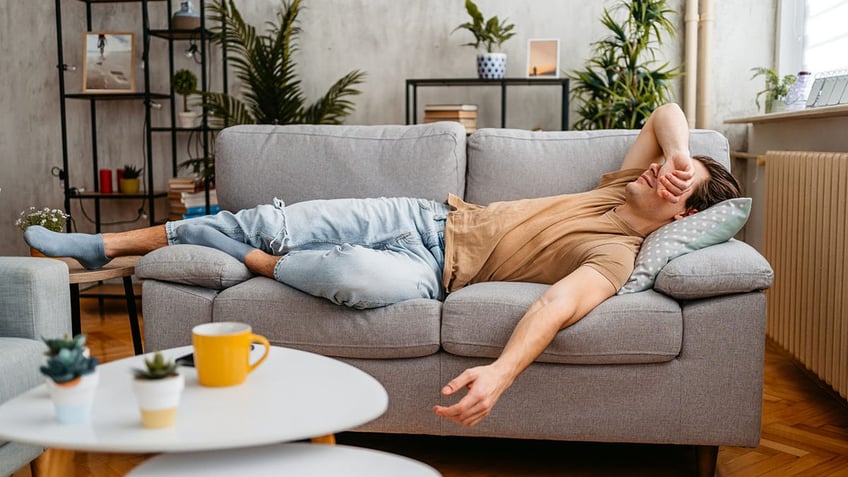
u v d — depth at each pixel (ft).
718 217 6.32
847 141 8.37
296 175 8.02
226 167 8.21
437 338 6.03
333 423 3.45
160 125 13.96
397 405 6.14
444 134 7.93
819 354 7.77
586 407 5.94
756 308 5.79
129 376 4.10
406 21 13.39
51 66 13.93
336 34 13.57
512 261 6.87
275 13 13.61
